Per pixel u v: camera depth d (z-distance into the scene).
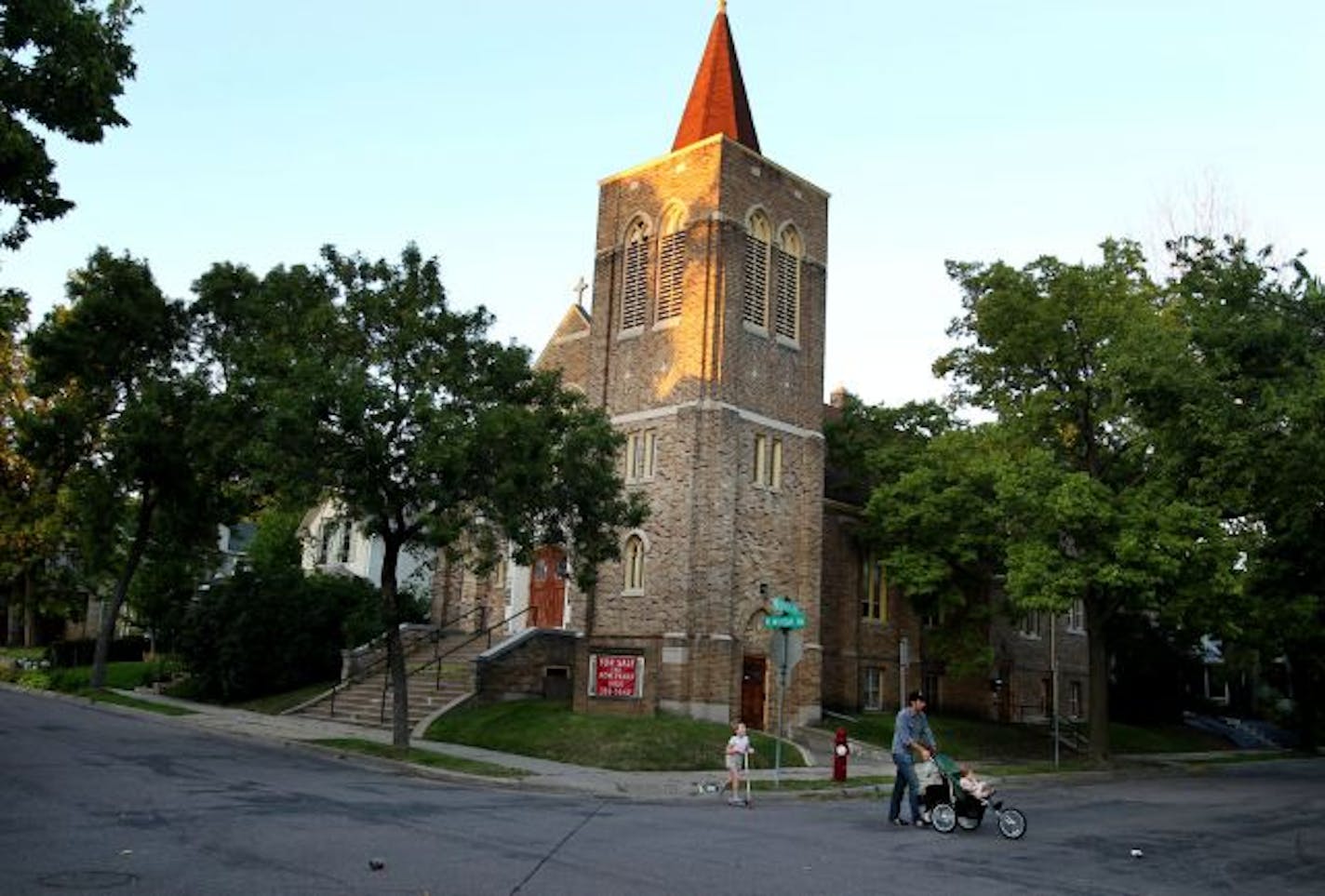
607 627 33.47
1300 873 14.82
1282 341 21.23
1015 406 34.69
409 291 24.30
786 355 35.59
